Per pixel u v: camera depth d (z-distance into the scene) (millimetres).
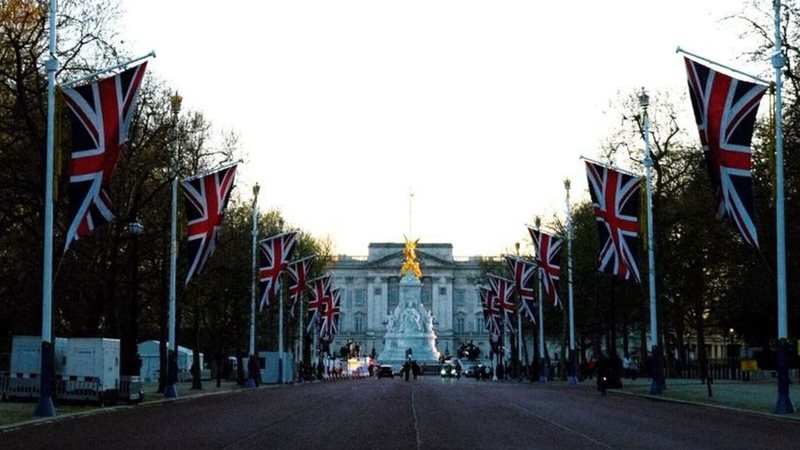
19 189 52219
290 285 97875
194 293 75250
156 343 99562
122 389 50875
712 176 41594
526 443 28719
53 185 41469
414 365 137125
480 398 59719
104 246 59688
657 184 68562
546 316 119875
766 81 45719
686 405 50656
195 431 33344
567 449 26828
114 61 51406
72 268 58156
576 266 97938
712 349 174750
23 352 49438
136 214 59188
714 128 41344
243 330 109312
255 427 35188
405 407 49000
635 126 70500
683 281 78375
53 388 47875
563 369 111812
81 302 61656
